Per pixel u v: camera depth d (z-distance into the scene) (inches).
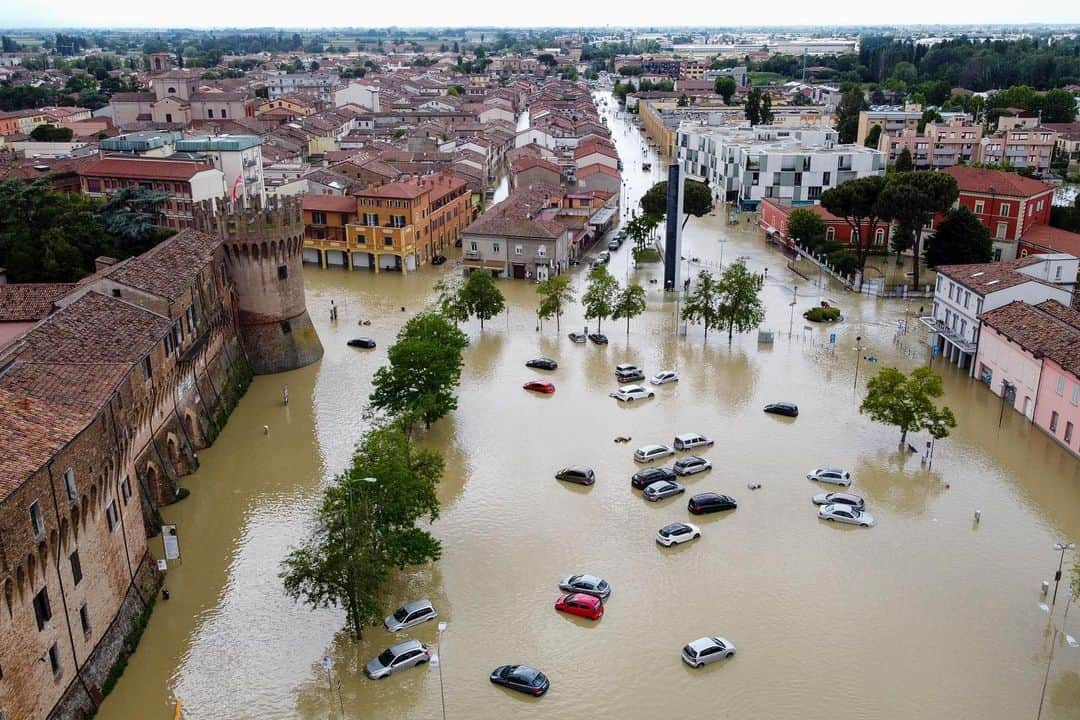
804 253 6820.9
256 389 4367.6
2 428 2062.0
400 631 2539.4
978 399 4175.7
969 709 2247.8
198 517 3191.4
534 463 3528.5
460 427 3860.7
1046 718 2220.7
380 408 3809.1
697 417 3966.5
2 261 5211.6
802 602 2662.4
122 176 6441.9
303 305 4712.1
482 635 2527.1
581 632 2534.5
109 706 2290.8
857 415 3988.7
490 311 5103.3
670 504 3221.0
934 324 4798.2
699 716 2224.4
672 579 2775.6
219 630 2581.2
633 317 5433.1
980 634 2524.6
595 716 2230.6
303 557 2509.8
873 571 2817.4
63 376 2450.8
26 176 6486.2
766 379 4421.8
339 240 6604.3
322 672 2407.7
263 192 7381.9
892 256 6870.1
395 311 5605.3
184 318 3624.5
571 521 3102.9
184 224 6289.4
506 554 2910.9
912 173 5802.2
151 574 2736.2
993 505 3233.3
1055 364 3666.3
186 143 7283.5
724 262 6766.7
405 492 2608.3
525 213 6604.3
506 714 2241.6
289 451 3703.3
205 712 2278.5
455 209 7500.0
